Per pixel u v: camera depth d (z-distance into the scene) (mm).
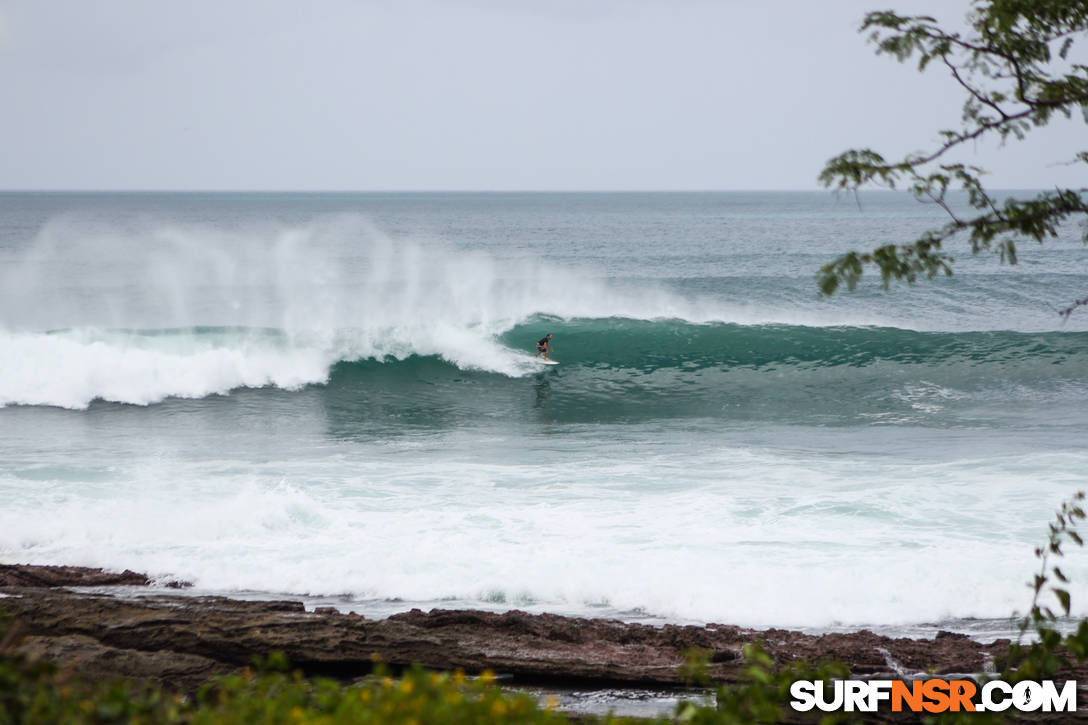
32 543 46281
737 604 39938
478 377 98750
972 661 32719
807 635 35562
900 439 71500
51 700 17219
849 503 52938
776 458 65188
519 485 57781
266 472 60719
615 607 40375
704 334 112312
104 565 44062
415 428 77750
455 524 49500
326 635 32875
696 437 73375
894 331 111562
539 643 33875
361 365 98875
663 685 31578
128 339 93812
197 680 30094
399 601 40719
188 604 36969
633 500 54219
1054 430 73562
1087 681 30125
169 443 70688
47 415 80562
